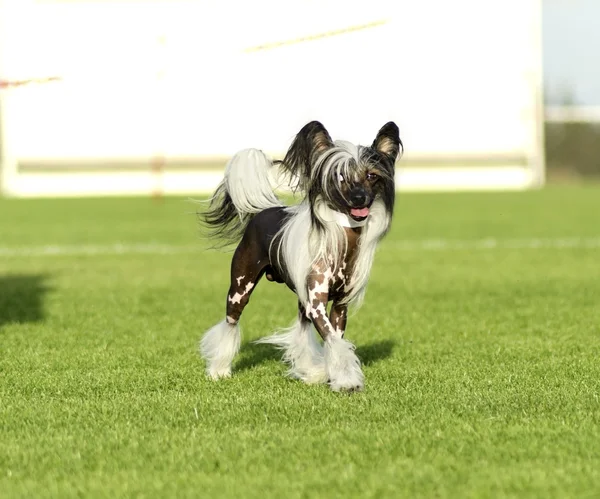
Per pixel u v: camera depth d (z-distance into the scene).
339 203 8.06
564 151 56.50
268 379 9.51
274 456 6.79
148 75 49.91
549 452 6.80
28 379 9.62
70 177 51.00
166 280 18.34
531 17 50.47
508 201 42.19
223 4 48.66
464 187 52.03
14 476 6.47
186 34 49.19
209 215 9.71
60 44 49.72
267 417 7.89
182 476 6.37
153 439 7.28
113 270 20.14
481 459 6.66
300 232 8.45
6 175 50.97
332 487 6.13
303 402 8.35
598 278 17.88
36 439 7.34
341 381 8.51
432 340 11.92
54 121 50.72
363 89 48.78
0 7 49.34
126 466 6.66
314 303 8.42
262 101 49.34
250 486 6.17
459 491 6.02
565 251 23.00
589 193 47.41
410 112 50.25
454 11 49.56
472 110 51.28
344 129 48.53
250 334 12.44
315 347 9.35
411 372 9.81
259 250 9.06
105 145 50.88
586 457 6.73
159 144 50.66
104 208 40.34
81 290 16.88
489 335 12.22
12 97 50.53
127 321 13.45
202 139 50.41
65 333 12.44
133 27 49.47
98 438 7.34
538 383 9.20
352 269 8.48
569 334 12.20
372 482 6.18
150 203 43.28
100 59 49.75
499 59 50.72
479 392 8.77
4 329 12.77
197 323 13.27
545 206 38.91
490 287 16.84
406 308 14.60
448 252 23.17
